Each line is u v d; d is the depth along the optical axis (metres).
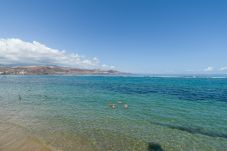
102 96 32.22
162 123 15.23
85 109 20.77
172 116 17.73
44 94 34.69
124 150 9.95
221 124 15.06
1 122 14.64
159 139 11.62
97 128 13.59
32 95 33.16
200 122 15.63
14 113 18.17
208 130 13.53
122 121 15.72
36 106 22.31
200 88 49.44
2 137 11.29
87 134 12.23
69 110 20.05
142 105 23.72
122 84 65.88
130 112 19.42
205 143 11.09
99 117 17.03
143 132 12.88
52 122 14.98
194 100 28.19
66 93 36.53
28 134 11.90
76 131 12.80
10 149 9.63
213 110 20.75
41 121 15.23
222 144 10.98
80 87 51.66
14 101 26.20
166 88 49.16
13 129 12.88
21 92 38.16
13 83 70.19
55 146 10.16
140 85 60.78
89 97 30.84
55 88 48.28
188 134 12.62
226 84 67.94
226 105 23.97
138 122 15.45
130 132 12.82
